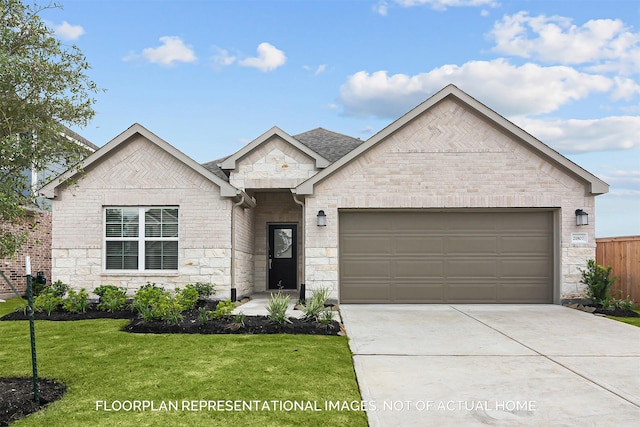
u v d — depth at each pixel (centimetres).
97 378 695
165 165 1461
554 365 790
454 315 1219
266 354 809
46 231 1883
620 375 741
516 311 1280
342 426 546
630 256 1427
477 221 1418
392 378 720
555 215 1405
